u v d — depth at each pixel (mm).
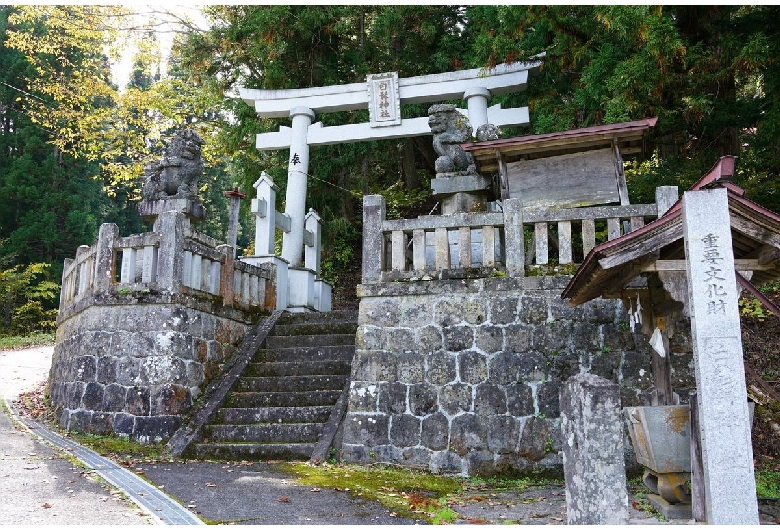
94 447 6656
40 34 20406
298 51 14133
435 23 14000
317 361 7797
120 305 7598
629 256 4211
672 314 4703
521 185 7164
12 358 14523
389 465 6266
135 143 17203
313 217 11664
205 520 4141
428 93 11359
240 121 14805
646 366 6117
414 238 6895
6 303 19281
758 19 8883
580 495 3506
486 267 6652
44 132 20969
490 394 6301
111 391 7352
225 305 8266
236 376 7672
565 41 9688
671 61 8359
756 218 3992
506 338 6410
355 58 14422
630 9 7648
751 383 7117
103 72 19891
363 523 4184
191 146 8648
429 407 6391
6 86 21156
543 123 10039
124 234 26828
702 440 3686
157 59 16547
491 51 10047
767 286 8984
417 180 17984
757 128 9406
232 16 14078
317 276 11430
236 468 5918
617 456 3469
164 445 6762
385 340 6668
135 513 4242
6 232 21406
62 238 21078
